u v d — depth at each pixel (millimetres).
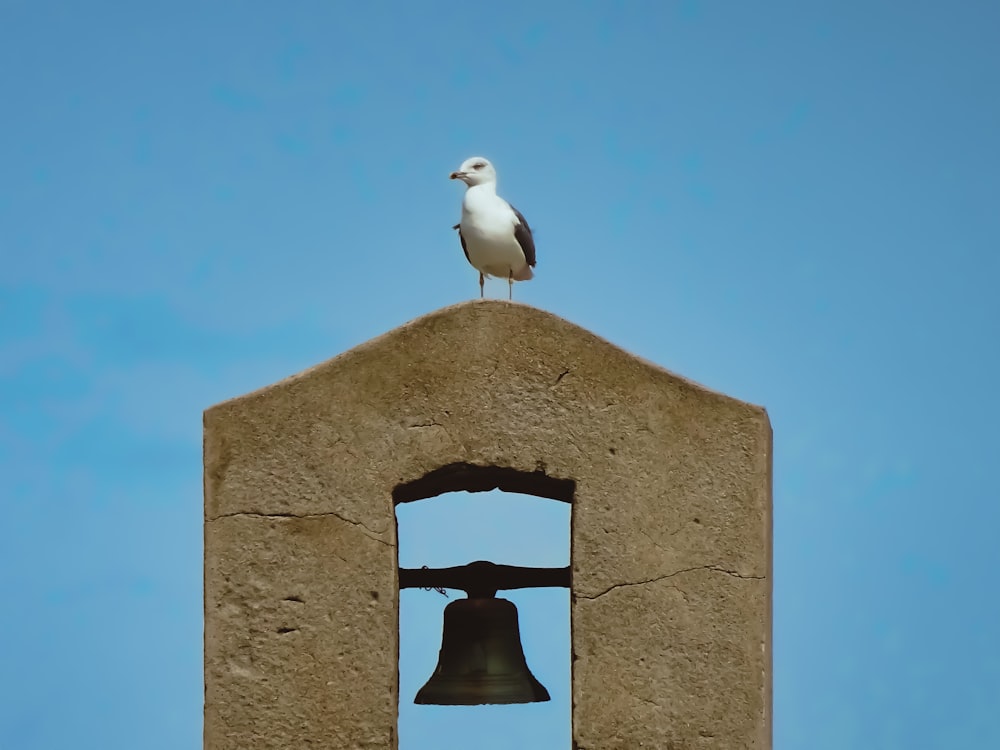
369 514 10617
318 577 10570
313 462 10656
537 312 10758
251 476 10648
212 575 10578
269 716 10461
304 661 10508
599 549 10547
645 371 10680
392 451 10664
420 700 11555
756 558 10516
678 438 10625
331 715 10469
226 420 10688
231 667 10508
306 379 10719
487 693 11391
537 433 10656
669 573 10516
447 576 11539
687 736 10391
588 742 10406
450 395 10695
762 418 10625
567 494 11023
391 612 10547
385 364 10734
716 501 10562
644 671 10438
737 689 10422
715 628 10461
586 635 10477
